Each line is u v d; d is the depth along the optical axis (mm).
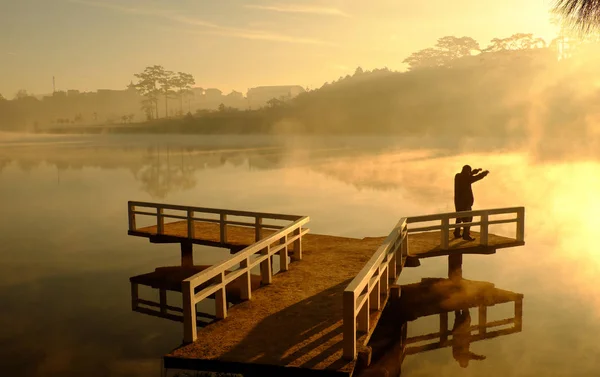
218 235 14727
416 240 13906
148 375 8812
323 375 6391
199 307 12609
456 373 8719
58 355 9781
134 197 39406
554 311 12047
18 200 39219
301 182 46750
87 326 11523
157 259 18734
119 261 18547
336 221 26344
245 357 6785
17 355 9828
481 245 12883
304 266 11422
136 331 11180
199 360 6750
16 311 12734
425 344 10172
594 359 9273
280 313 8430
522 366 9023
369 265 7805
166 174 60281
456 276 14398
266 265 10172
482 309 12312
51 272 17000
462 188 13219
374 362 9141
